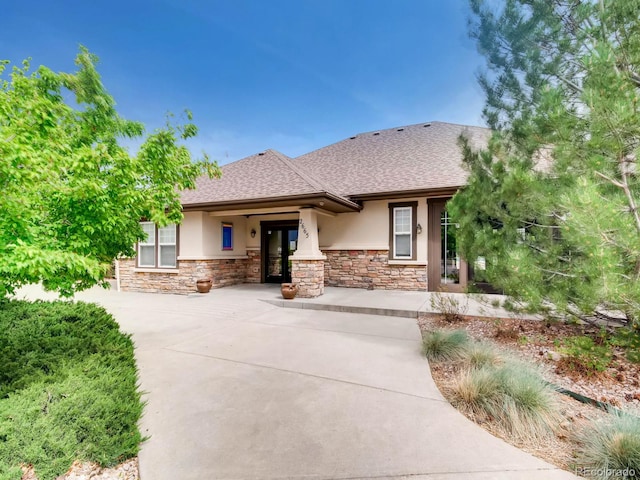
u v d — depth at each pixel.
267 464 2.38
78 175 3.25
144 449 2.54
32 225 3.08
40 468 2.11
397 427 2.85
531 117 4.13
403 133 14.47
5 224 2.70
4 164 2.43
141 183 4.25
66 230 3.49
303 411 3.13
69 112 3.91
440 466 2.35
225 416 3.05
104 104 5.01
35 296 11.02
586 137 3.52
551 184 3.95
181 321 6.93
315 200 8.85
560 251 4.18
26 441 2.17
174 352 4.89
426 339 4.97
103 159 3.50
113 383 3.02
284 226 12.73
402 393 3.50
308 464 2.38
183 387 3.67
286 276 12.79
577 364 3.91
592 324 4.31
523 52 4.31
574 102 3.87
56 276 3.38
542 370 3.83
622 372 3.78
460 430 2.79
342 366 4.30
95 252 3.79
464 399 3.22
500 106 4.86
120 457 2.39
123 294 10.99
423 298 8.91
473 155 5.54
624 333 3.55
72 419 2.40
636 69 3.44
